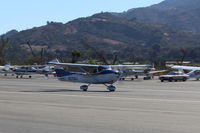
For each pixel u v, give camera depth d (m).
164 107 21.08
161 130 14.11
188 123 15.61
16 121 16.08
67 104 22.58
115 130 14.11
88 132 13.75
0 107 20.92
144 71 67.94
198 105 22.14
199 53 192.12
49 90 35.16
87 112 18.89
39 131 13.94
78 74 35.88
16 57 169.25
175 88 39.72
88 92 32.91
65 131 13.93
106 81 34.94
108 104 22.62
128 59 182.00
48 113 18.50
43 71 70.12
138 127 14.70
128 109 20.12
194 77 62.22
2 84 45.31
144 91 34.62
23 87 39.53
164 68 96.31
